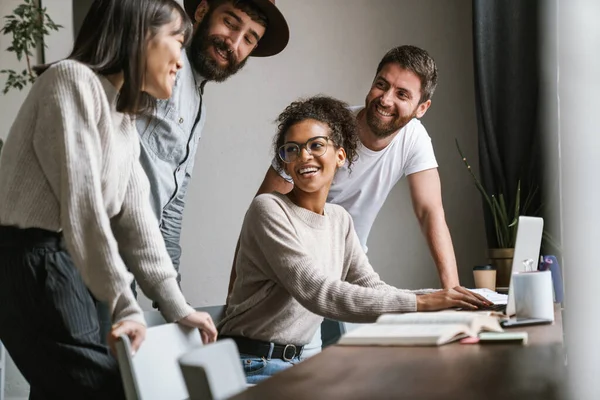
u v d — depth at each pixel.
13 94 3.96
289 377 0.89
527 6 3.55
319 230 2.00
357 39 4.04
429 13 3.99
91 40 1.56
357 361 1.01
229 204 4.12
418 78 2.54
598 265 0.68
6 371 3.91
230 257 4.11
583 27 0.65
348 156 2.13
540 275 1.51
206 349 0.90
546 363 0.99
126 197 1.62
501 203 3.52
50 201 1.47
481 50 3.63
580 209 0.68
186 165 2.61
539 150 3.52
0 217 1.50
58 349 1.50
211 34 2.51
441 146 3.97
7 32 3.59
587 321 0.71
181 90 2.48
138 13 1.55
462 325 1.25
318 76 4.06
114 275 1.41
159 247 1.63
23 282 1.49
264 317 1.95
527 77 3.57
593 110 0.65
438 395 0.76
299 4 4.07
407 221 4.00
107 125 1.51
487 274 3.05
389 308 1.80
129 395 1.09
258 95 4.10
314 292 1.84
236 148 4.11
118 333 1.32
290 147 1.98
